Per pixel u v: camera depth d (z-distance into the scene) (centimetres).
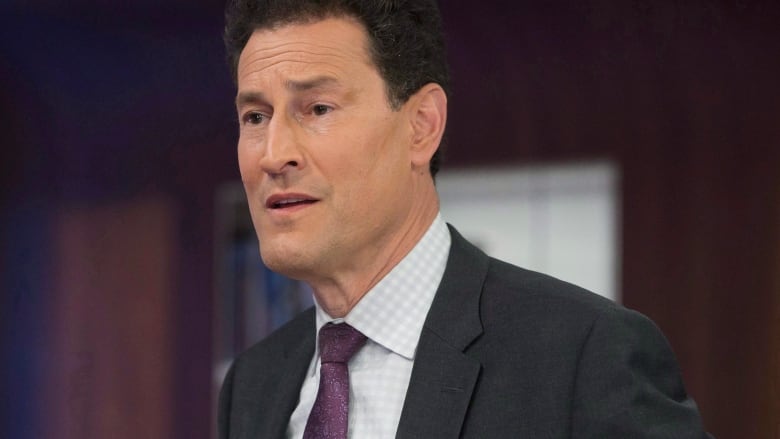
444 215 1384
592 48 1319
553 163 1327
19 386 1645
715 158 1229
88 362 1612
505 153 1355
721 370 1200
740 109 1219
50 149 1658
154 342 1577
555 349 495
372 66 535
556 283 535
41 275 1648
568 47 1334
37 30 1653
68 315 1630
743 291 1200
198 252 1557
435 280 547
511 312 521
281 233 522
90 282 1620
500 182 1355
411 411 498
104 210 1619
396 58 541
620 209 1278
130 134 1612
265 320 1507
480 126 1374
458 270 549
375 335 536
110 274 1609
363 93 529
